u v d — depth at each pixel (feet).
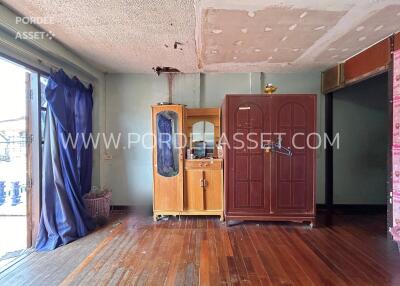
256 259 8.57
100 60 12.39
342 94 14.56
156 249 9.39
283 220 11.76
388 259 8.52
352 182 14.70
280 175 11.75
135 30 8.96
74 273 7.75
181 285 7.07
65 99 10.73
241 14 7.69
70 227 10.20
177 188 12.72
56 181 10.17
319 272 7.72
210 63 12.80
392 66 9.28
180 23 8.39
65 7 7.39
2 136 10.65
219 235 10.75
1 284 7.18
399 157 9.02
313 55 11.59
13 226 11.64
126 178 14.87
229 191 11.89
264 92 14.07
